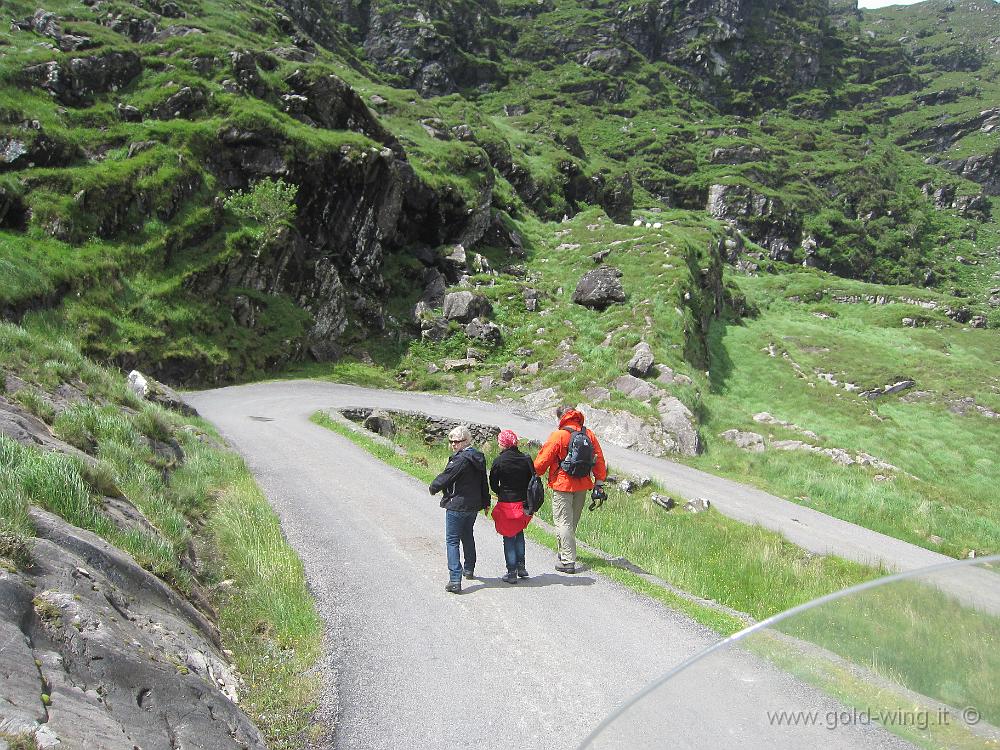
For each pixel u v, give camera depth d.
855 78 196.75
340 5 127.81
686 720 2.06
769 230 114.94
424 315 34.88
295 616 6.56
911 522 18.44
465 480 7.44
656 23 164.25
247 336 28.84
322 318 32.50
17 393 8.42
